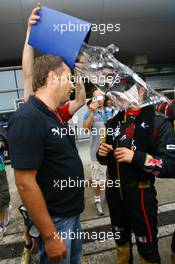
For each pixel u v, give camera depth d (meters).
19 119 1.22
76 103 1.89
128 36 6.25
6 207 3.05
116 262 2.40
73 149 1.47
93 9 5.56
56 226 1.43
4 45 6.09
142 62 7.30
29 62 1.61
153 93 1.77
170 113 1.78
